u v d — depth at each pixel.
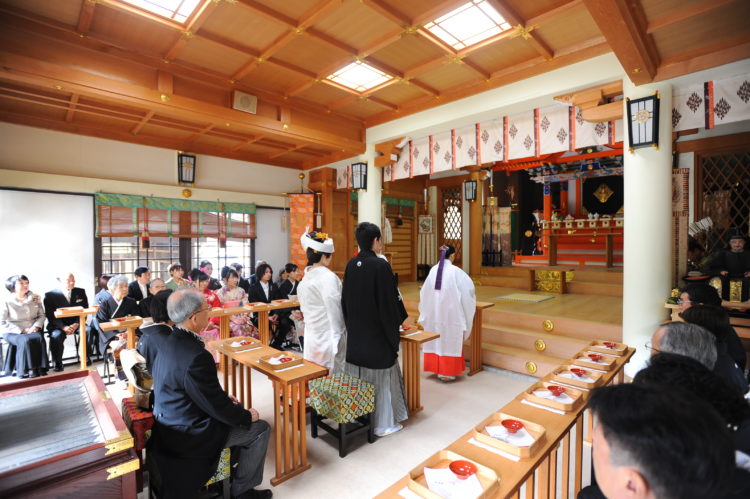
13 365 4.37
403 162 5.98
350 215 8.19
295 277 5.95
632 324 3.60
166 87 4.00
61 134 5.21
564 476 2.04
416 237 9.73
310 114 5.36
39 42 3.26
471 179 8.80
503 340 4.71
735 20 2.82
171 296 1.95
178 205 6.25
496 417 1.70
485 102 4.57
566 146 4.33
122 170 5.73
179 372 1.81
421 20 3.28
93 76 3.55
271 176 7.51
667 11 2.70
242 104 4.57
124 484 1.44
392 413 2.99
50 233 5.16
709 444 0.59
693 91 3.48
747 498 0.73
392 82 4.53
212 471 1.90
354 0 3.04
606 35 2.70
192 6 3.10
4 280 4.85
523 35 3.48
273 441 2.91
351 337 2.99
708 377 0.97
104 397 1.77
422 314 4.22
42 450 1.33
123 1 3.03
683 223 4.73
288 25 3.32
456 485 1.20
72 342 5.18
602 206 11.52
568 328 4.50
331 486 2.34
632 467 0.63
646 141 3.45
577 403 1.83
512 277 8.35
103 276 5.12
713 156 5.43
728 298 3.46
